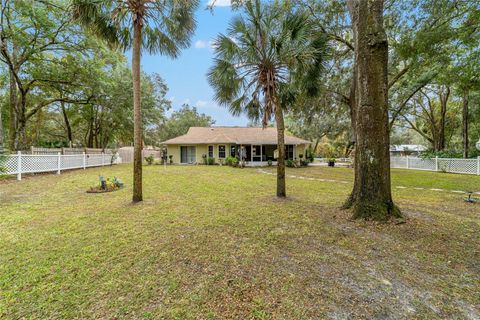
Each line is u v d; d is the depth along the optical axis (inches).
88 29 226.4
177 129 1400.1
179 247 123.3
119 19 221.6
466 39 285.4
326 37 262.5
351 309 76.0
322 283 90.5
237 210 198.2
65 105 756.6
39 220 168.1
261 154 797.2
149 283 90.8
